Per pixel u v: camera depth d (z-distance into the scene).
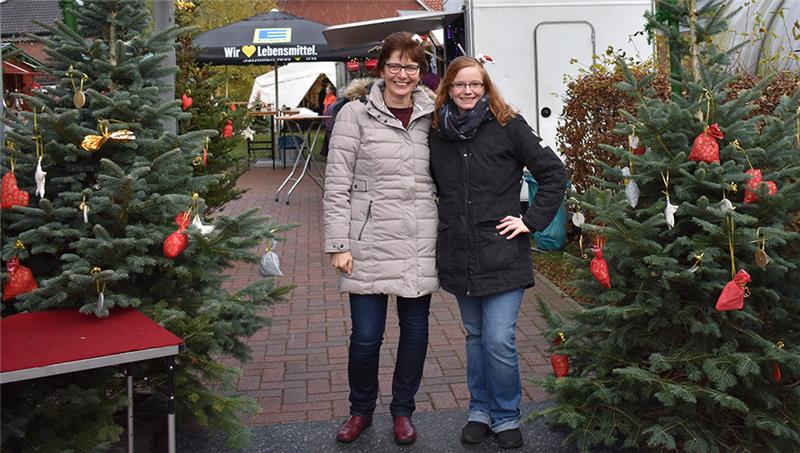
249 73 22.22
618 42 9.59
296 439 4.04
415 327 3.91
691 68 3.82
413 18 10.62
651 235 3.56
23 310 3.48
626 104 7.04
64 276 3.22
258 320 4.01
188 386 3.62
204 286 3.88
